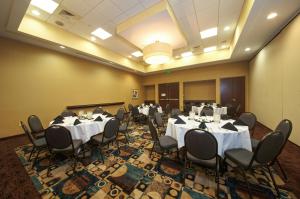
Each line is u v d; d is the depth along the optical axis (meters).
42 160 2.57
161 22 3.48
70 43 4.50
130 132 4.37
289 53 3.10
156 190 1.75
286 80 3.25
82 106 5.87
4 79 3.85
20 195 1.69
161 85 9.47
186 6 3.10
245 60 6.56
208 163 1.71
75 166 2.30
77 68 5.74
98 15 3.50
